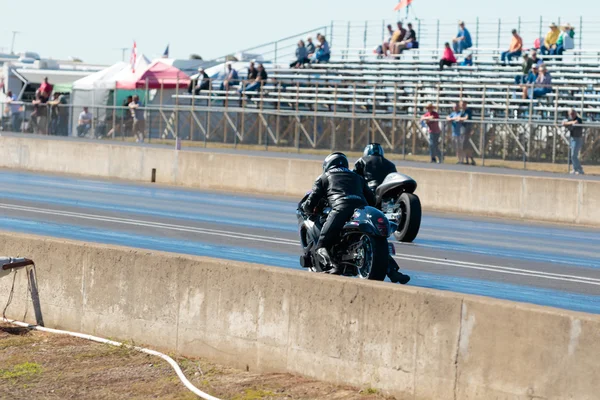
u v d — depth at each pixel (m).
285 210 81.12
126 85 171.88
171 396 29.03
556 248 62.66
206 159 101.81
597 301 42.84
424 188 88.12
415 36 168.25
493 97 148.62
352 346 28.92
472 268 51.91
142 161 107.81
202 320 32.78
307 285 30.12
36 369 32.22
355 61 170.62
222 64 192.75
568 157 110.44
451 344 26.77
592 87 146.75
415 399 27.41
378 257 40.16
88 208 78.81
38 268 37.75
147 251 34.81
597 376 24.03
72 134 156.50
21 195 88.88
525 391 25.25
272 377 30.42
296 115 135.50
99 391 29.89
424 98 153.50
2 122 163.88
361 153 129.12
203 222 70.69
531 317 25.27
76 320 36.50
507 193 82.94
